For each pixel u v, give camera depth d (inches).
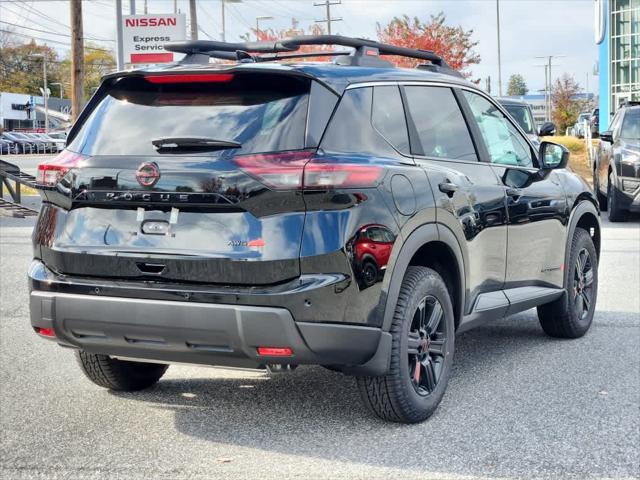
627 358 235.8
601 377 215.8
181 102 169.0
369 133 172.7
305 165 156.0
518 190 222.4
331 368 168.2
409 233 171.3
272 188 155.3
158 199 160.9
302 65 167.9
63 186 170.1
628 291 341.1
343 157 162.6
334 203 157.5
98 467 155.1
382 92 182.4
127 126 170.1
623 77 1670.8
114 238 165.5
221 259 156.9
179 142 161.0
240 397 201.2
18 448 165.2
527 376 217.5
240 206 156.3
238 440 170.2
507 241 216.4
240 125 161.8
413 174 177.0
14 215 711.7
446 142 200.1
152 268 162.1
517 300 221.8
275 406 193.5
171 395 202.8
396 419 178.2
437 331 185.6
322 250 155.9
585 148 1369.3
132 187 162.6
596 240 275.3
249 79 166.6
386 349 166.6
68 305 167.2
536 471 152.8
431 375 182.2
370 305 162.2
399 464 156.4
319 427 178.1
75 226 169.9
